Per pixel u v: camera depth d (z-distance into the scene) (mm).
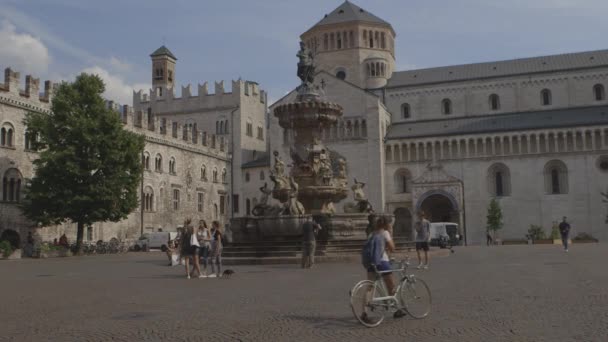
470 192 89000
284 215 35438
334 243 35000
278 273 26875
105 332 12719
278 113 39281
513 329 12227
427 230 28859
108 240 72062
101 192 55125
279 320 13867
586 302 15914
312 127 39250
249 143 106250
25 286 23219
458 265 31453
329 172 38562
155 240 72312
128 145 58719
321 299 17391
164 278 26266
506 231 87312
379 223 13625
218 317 14453
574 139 85312
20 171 61375
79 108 56781
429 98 100875
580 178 84938
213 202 96188
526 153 87312
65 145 56094
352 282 21953
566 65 96875
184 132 88625
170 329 12938
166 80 114688
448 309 15039
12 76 60750
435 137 90688
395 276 14156
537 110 96312
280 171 38312
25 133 61875
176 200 85500
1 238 58719
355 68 103062
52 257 54188
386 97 102375
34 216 55469
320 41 104812
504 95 98062
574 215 84688
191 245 26594
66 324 13805
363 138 91188
